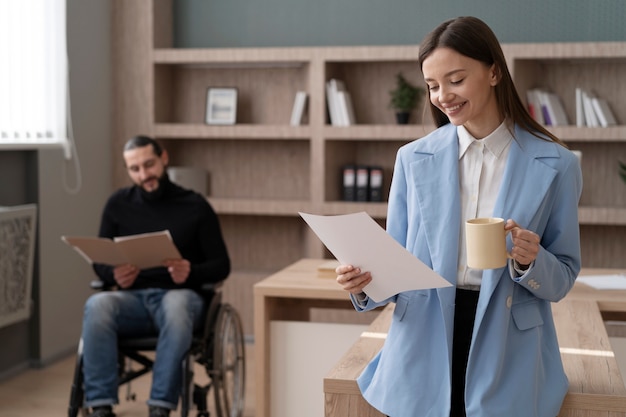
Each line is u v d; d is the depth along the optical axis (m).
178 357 3.74
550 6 5.71
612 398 1.98
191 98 6.27
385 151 6.05
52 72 5.38
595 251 5.85
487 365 1.87
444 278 1.90
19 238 4.86
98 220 5.89
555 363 1.99
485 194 1.92
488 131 1.93
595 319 2.86
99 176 5.90
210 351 3.93
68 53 5.52
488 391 1.85
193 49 6.01
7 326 5.05
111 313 3.82
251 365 5.30
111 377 3.74
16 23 5.05
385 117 6.00
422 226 1.95
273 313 3.58
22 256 4.89
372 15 5.96
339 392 2.12
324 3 6.03
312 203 5.77
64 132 5.45
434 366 1.92
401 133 5.61
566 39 5.71
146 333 3.96
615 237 5.81
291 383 3.54
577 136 5.43
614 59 5.58
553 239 1.93
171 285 4.07
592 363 2.29
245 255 6.31
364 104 6.03
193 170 6.04
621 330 4.98
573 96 5.75
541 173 1.89
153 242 3.77
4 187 5.01
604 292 3.31
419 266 1.82
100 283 4.09
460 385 1.93
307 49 5.72
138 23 5.95
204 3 6.21
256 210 5.88
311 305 3.78
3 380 4.97
